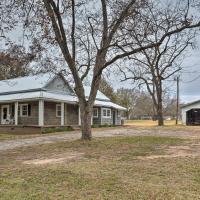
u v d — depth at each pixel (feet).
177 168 34.55
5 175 33.83
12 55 68.03
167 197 24.59
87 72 66.28
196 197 24.61
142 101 305.73
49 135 85.61
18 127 119.55
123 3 63.46
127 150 49.26
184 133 85.15
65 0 63.41
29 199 25.20
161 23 61.46
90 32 68.23
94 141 60.44
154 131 93.20
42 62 73.46
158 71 132.36
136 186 27.58
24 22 62.28
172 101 303.89
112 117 162.30
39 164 39.96
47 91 123.75
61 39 62.34
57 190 27.45
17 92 128.16
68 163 39.37
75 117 135.03
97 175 31.76
